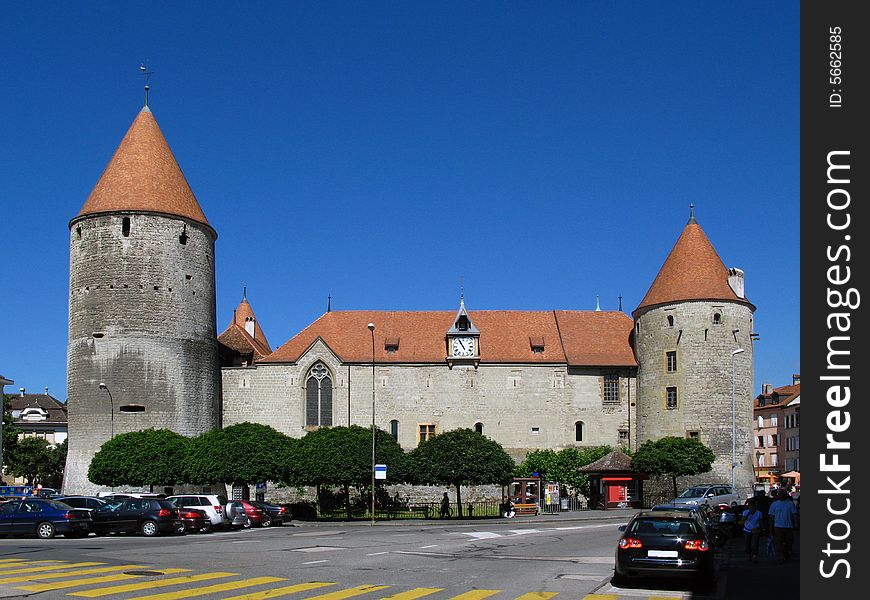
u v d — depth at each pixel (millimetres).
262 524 51844
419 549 33469
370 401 79312
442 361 80375
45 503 40406
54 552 30562
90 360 71062
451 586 22594
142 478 63750
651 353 78125
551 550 33375
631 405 80688
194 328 74312
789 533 30031
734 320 76188
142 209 72312
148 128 76000
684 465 70312
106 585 21469
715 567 27734
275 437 61250
